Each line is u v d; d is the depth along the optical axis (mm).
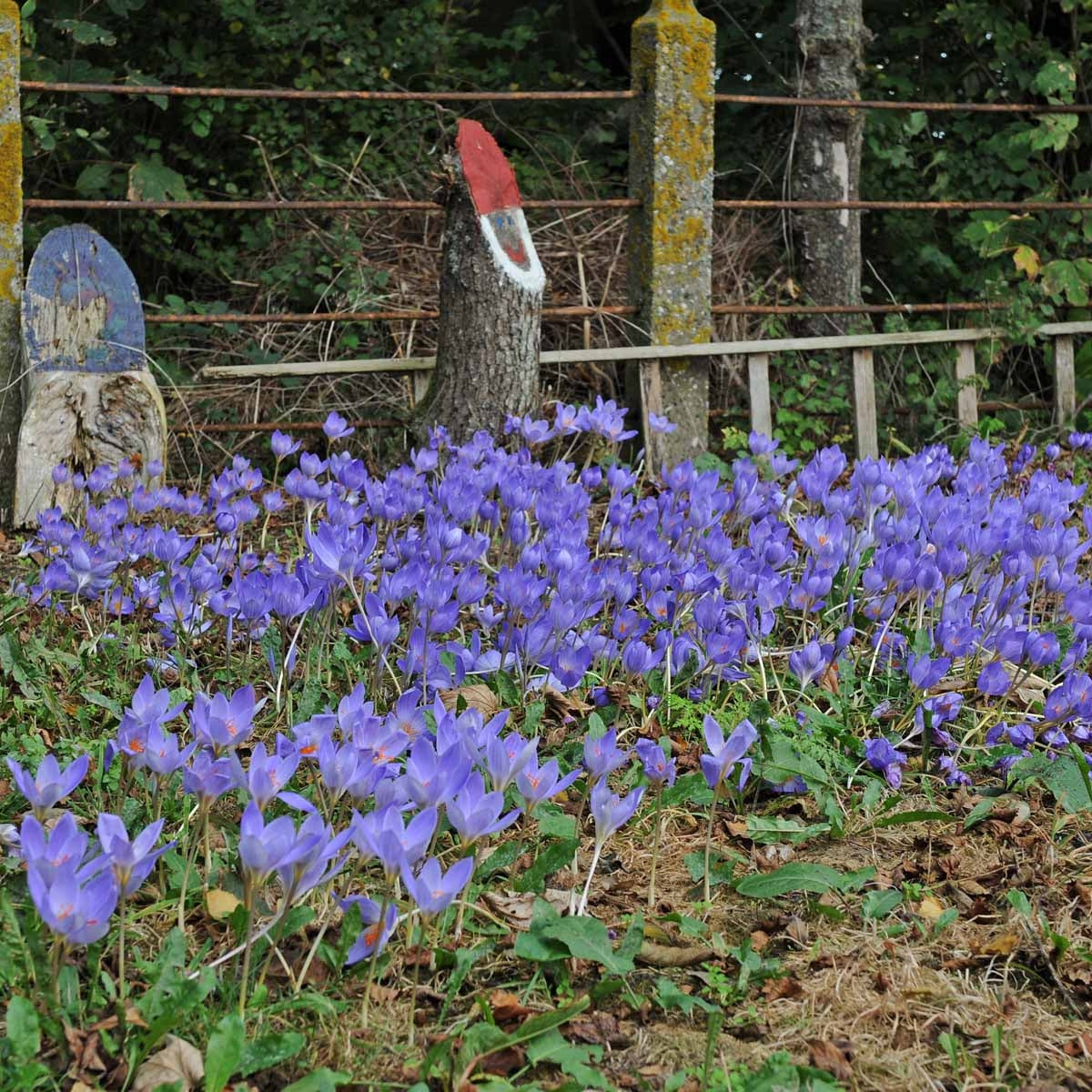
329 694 3316
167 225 8453
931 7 9109
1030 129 8227
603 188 8781
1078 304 7934
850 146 7980
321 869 1993
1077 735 3238
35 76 8164
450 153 5887
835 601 3906
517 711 3270
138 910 2385
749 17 9492
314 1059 1995
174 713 2379
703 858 2617
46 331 5707
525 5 10156
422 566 3160
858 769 3123
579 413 5129
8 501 5840
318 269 7434
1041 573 3557
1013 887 2631
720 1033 2129
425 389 6520
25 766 2857
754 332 7891
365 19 8930
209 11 8727
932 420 7586
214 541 4324
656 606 3482
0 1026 1994
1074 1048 2125
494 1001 2123
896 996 2240
